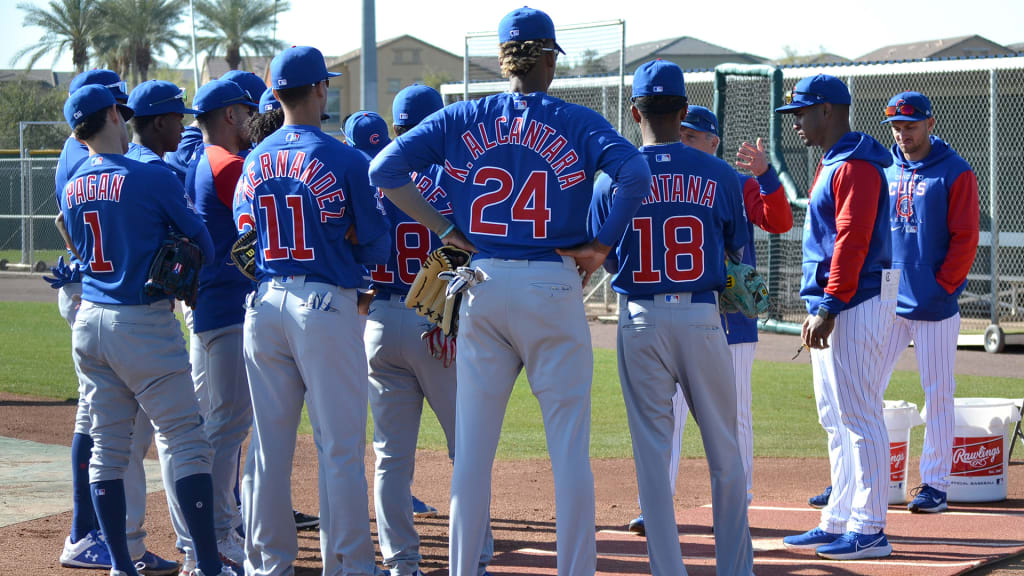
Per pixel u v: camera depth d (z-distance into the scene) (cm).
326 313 927
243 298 1109
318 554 1186
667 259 943
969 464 1370
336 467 943
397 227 1017
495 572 1086
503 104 858
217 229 1090
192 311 1109
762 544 1178
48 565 1112
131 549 1091
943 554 1111
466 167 862
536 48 858
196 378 1178
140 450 1102
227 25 11862
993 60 3011
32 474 1532
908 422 1365
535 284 841
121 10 11219
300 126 965
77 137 1007
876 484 1104
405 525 1049
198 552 995
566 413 862
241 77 1241
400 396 1048
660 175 945
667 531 957
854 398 1116
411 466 1059
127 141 1062
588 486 861
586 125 844
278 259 938
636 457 969
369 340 1040
